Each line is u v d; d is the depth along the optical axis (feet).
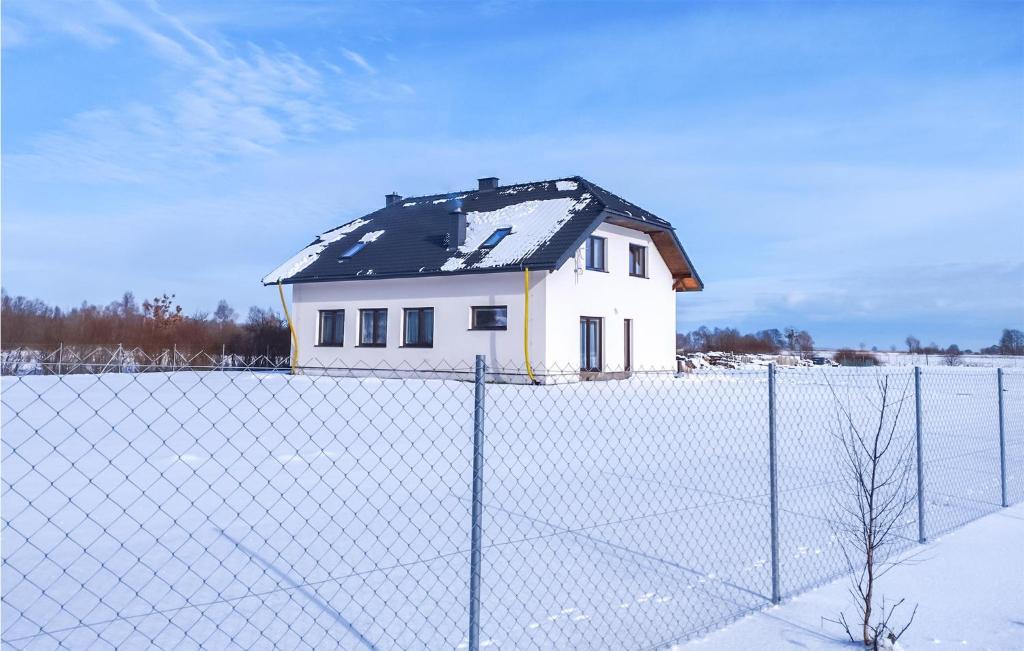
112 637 9.22
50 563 11.94
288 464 21.24
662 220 61.67
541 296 50.19
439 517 15.99
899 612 11.04
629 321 59.82
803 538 15.10
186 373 46.78
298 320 64.64
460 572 12.30
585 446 26.04
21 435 24.85
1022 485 21.11
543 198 60.34
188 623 9.78
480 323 53.83
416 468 21.45
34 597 10.44
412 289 57.11
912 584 12.39
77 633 9.29
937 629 10.34
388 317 58.65
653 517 16.43
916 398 15.56
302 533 14.35
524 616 10.46
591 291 54.65
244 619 10.00
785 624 10.54
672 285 65.36
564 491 18.89
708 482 20.40
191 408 33.47
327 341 63.31
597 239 56.95
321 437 26.30
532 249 50.85
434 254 57.11
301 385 45.01
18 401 32.35
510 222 57.41
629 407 37.50
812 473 22.27
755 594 11.76
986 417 38.81
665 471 21.90
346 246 66.13
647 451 25.11
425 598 11.04
